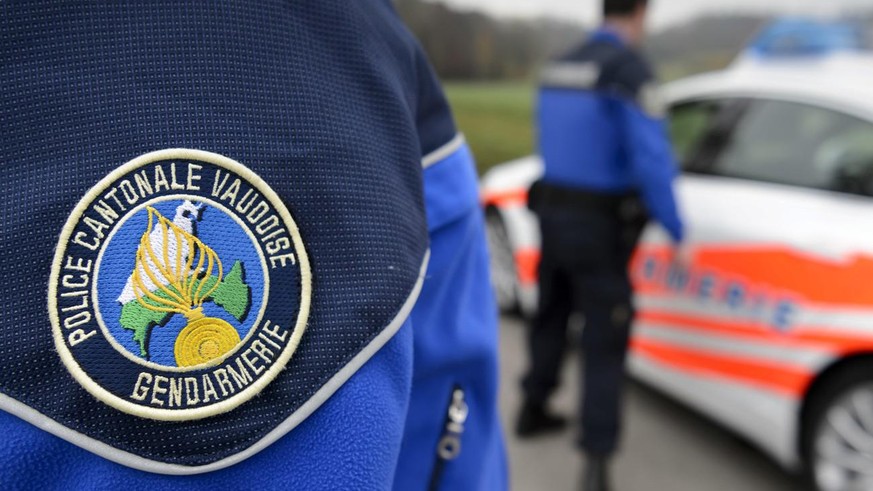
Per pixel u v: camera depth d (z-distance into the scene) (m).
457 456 0.62
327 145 0.41
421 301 0.55
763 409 2.15
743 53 2.75
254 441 0.38
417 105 0.55
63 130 0.37
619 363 2.13
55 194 0.36
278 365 0.38
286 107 0.41
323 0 0.44
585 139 2.06
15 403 0.35
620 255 2.12
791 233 2.08
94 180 0.36
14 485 0.35
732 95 2.56
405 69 0.51
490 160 5.39
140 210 0.37
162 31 0.39
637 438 2.57
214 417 0.38
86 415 0.36
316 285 0.40
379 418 0.41
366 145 0.43
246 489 0.39
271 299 0.39
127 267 0.36
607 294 2.12
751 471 2.38
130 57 0.38
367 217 0.42
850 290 1.94
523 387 2.52
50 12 0.38
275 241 0.39
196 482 0.38
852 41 2.46
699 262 2.30
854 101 2.19
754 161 2.36
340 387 0.41
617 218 2.09
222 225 0.38
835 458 2.06
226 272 0.38
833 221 2.04
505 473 0.83
